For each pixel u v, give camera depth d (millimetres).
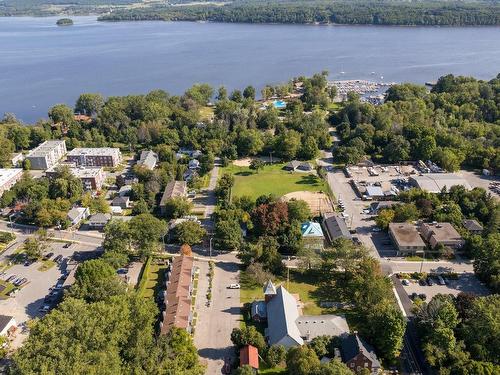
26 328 164750
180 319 159250
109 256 191500
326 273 193375
